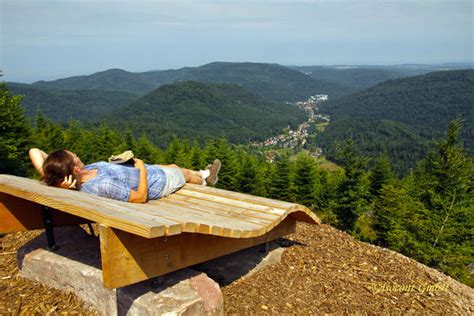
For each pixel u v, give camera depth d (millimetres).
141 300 2539
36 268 3281
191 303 2555
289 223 4375
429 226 18109
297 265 4133
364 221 26266
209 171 4699
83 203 2498
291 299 3406
